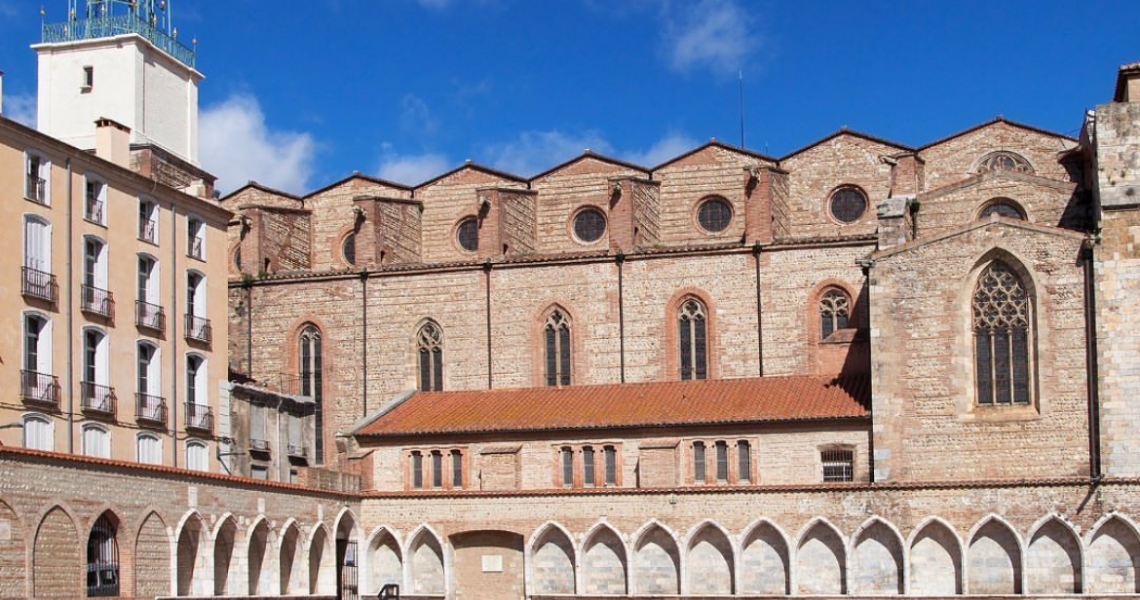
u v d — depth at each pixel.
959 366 75.44
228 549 69.06
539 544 78.88
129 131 81.12
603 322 90.31
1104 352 72.94
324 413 93.50
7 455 54.69
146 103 91.88
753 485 76.19
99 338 74.62
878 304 77.00
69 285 72.62
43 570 56.19
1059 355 74.19
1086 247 74.12
